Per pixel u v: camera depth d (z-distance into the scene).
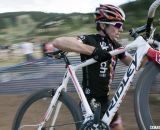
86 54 3.03
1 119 5.36
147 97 2.64
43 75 6.73
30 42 8.31
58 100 3.17
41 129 3.21
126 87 2.88
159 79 3.17
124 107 5.46
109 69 3.15
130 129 4.67
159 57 2.65
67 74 3.15
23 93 6.84
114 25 3.09
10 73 6.91
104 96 3.18
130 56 3.25
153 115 3.56
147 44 2.79
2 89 6.89
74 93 5.85
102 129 2.96
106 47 3.12
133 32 2.94
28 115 3.29
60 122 3.17
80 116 3.05
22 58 7.86
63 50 3.06
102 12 3.09
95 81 3.14
